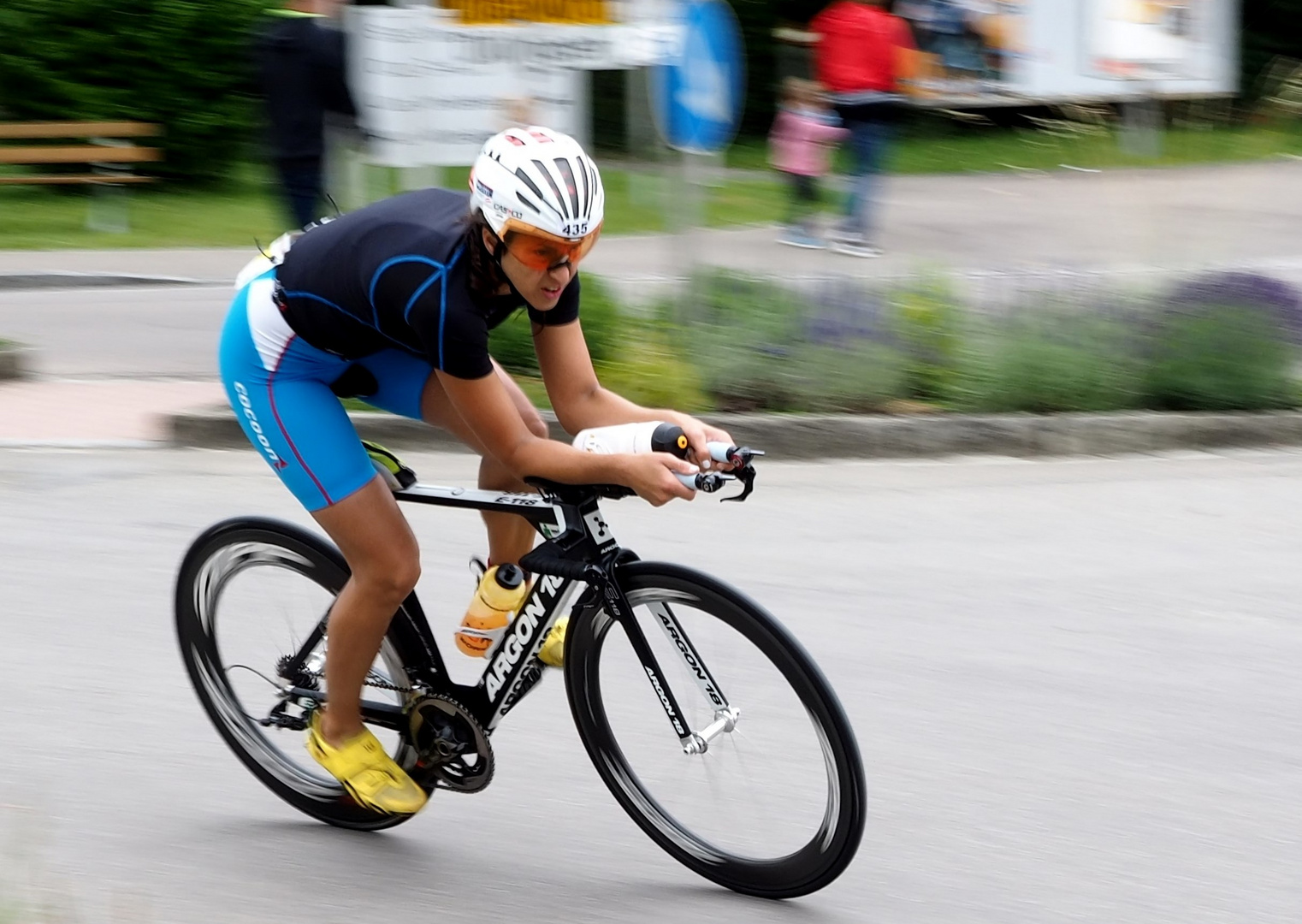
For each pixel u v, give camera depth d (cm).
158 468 1124
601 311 1326
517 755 702
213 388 1359
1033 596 897
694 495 525
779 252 2061
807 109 2055
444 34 1483
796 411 1251
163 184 2538
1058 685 780
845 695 766
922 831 639
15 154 2262
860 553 968
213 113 2520
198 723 733
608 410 582
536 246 504
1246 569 941
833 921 570
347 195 1777
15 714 737
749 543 983
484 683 603
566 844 629
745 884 584
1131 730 732
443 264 521
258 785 678
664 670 582
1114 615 870
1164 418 1216
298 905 579
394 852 621
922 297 1349
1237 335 1266
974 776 686
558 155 505
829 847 559
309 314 557
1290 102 2259
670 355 1273
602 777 607
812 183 2070
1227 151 2762
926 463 1181
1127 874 606
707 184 2620
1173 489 1107
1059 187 2564
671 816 597
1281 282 1362
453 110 1504
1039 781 682
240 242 2133
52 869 599
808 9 3108
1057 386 1245
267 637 649
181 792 669
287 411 578
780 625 552
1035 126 3019
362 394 611
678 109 1332
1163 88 2394
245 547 646
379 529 580
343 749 613
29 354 1407
